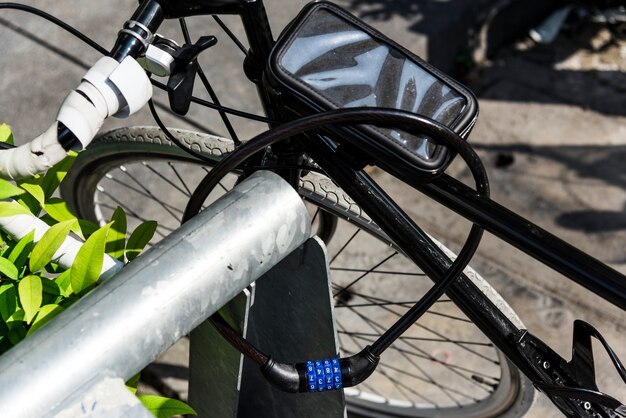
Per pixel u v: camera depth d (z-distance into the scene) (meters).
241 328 1.29
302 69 1.27
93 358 0.93
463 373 2.75
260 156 1.51
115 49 1.26
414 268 2.99
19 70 3.46
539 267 3.03
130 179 3.10
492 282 2.99
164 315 0.98
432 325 2.85
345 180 1.33
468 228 3.16
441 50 3.65
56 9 3.72
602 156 3.43
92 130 1.23
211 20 3.71
